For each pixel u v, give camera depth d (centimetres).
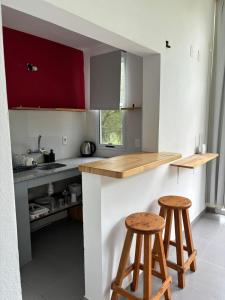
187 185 287
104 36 164
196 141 299
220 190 326
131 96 312
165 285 168
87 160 327
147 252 152
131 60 305
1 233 56
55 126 324
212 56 316
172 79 232
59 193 324
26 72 286
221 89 308
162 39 208
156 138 221
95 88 334
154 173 216
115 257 176
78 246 262
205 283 199
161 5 204
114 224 172
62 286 198
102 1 146
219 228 298
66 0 125
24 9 124
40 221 308
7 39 265
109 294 173
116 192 171
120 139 335
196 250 235
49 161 308
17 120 279
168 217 203
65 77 332
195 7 262
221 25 302
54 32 280
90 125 364
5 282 58
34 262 231
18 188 216
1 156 55
